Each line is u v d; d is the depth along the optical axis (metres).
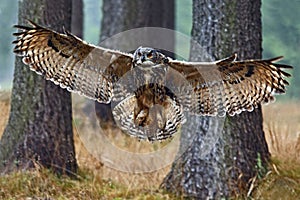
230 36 20.48
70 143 22.31
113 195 20.75
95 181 21.73
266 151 21.19
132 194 20.89
